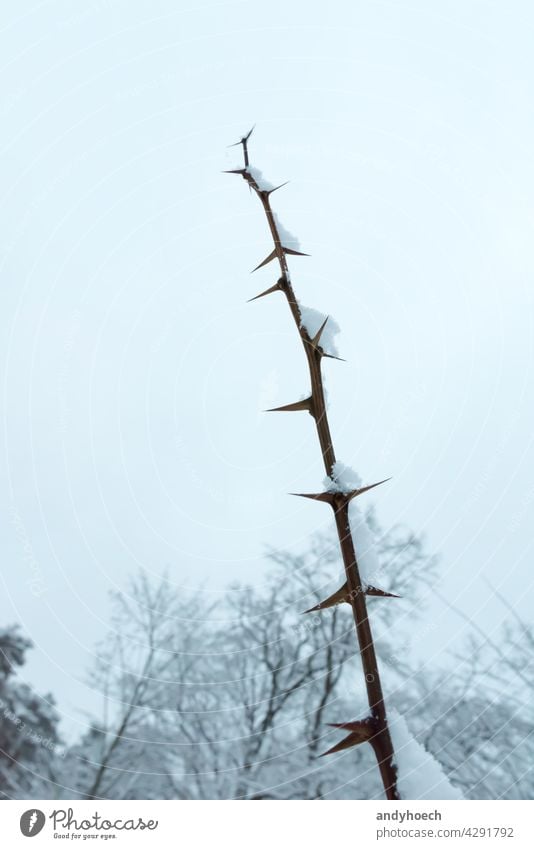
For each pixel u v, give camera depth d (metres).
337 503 0.95
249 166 1.10
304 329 1.03
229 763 7.82
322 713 8.05
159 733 7.93
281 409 1.00
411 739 0.88
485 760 6.99
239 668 8.58
